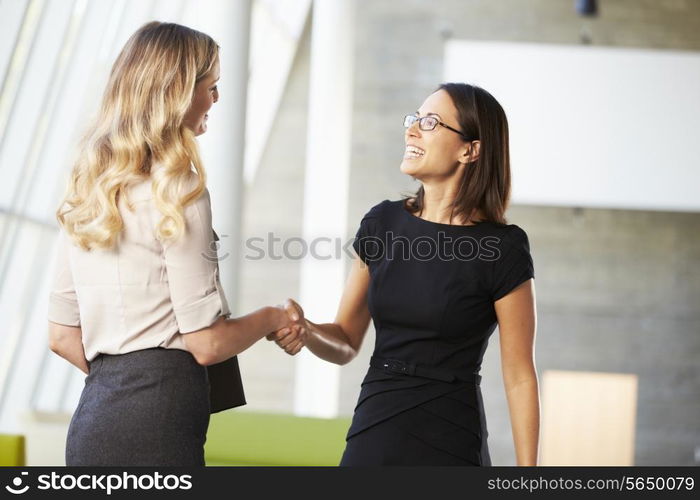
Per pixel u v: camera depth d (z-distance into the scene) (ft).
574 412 51.08
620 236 55.57
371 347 54.65
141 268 8.93
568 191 49.98
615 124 49.85
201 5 42.22
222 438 22.75
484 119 10.30
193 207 8.93
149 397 8.81
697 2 55.47
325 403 54.24
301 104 61.00
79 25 35.60
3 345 36.83
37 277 37.83
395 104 55.62
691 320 55.21
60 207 9.20
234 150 38.75
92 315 9.08
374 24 55.98
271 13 55.52
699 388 54.80
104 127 9.09
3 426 38.09
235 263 38.83
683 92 49.67
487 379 54.19
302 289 53.72
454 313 9.85
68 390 43.83
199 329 8.87
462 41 50.19
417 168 10.30
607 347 55.16
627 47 55.06
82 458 8.78
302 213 59.93
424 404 9.76
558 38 55.52
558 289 55.42
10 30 29.99
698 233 55.52
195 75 9.17
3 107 31.58
